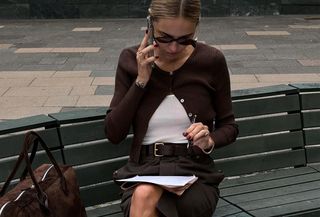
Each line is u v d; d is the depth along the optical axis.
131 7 14.63
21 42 10.71
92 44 10.33
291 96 3.53
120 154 3.03
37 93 6.60
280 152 3.54
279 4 14.91
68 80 7.27
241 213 2.93
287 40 10.51
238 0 14.80
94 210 3.04
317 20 13.80
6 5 14.68
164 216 2.38
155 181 2.38
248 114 3.39
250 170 3.45
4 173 2.71
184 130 2.57
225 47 9.71
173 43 2.41
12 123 2.76
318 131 3.64
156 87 2.56
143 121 2.56
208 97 2.62
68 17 14.75
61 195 2.30
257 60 8.47
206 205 2.51
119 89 2.62
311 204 3.02
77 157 2.90
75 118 2.88
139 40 10.80
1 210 2.04
